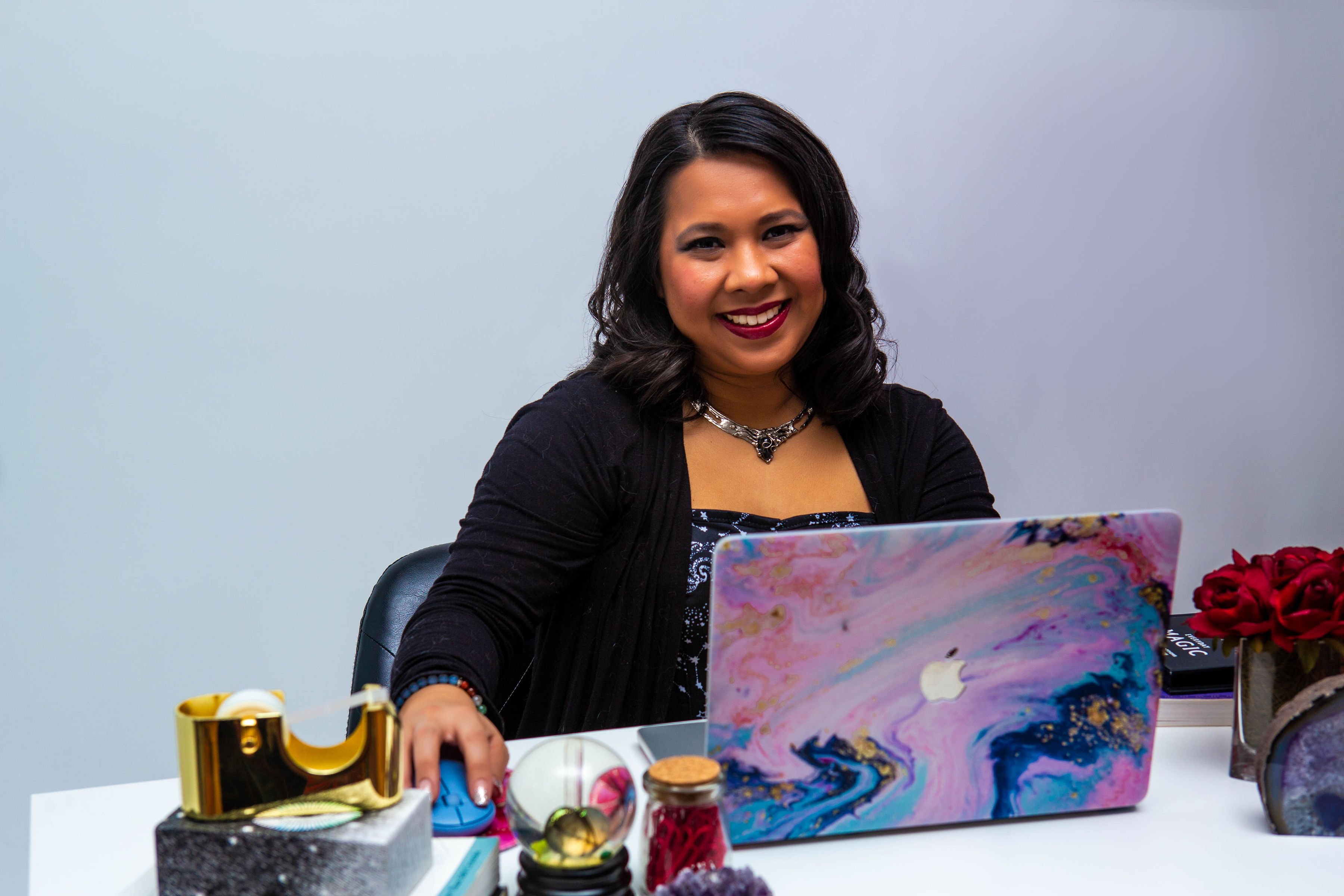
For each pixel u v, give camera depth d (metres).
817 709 0.79
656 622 1.40
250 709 0.67
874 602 0.77
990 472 2.57
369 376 2.23
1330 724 0.83
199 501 2.19
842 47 2.34
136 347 2.12
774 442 1.47
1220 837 0.84
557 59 2.23
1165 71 2.51
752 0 2.29
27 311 2.07
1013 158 2.46
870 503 1.49
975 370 2.52
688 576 1.40
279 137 2.13
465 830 0.80
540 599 1.28
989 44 2.41
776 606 0.75
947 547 0.77
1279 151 2.60
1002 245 2.49
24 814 2.18
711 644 0.75
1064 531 0.79
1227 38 2.52
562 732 1.41
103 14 2.04
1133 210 2.54
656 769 0.72
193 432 2.17
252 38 2.10
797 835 0.82
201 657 2.22
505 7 2.19
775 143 1.32
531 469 1.34
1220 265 2.62
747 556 0.73
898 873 0.78
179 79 2.08
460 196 2.22
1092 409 2.60
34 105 2.03
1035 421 2.57
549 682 1.42
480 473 2.31
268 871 0.65
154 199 2.09
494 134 2.22
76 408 2.12
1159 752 1.02
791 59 2.33
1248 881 0.78
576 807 0.69
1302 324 2.68
